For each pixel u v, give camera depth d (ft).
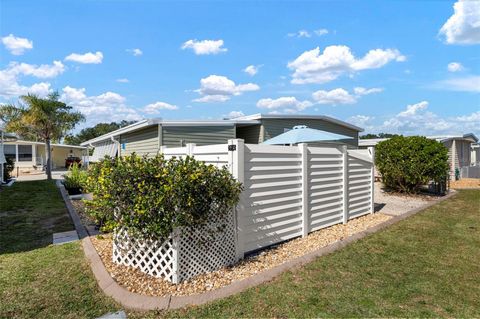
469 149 72.69
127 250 13.62
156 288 11.78
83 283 12.37
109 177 12.52
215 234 13.62
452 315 10.02
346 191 22.94
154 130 35.88
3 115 63.87
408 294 11.49
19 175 80.94
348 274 13.26
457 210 28.22
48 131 64.64
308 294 11.36
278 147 17.19
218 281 12.50
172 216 11.82
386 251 16.40
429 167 36.96
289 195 17.93
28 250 16.42
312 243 17.71
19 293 11.45
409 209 29.32
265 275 12.87
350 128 53.78
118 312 10.10
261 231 16.25
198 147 17.08
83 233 19.62
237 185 13.98
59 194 39.09
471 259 15.29
